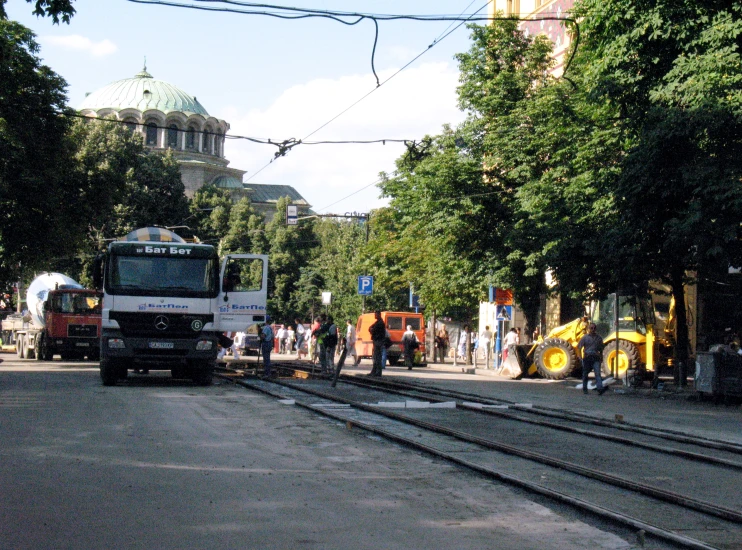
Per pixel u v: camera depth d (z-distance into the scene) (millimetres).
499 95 34031
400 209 42938
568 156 28359
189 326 22016
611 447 12641
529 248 31906
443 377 32188
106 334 21641
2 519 7375
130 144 71625
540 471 10250
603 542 6957
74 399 18250
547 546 6797
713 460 11266
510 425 15219
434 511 7957
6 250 34062
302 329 45594
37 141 32906
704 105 19828
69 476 9383
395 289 53031
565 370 30406
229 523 7312
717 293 32125
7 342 52844
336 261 74625
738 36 20484
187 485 8969
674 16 21094
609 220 24969
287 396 19766
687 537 6969
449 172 33719
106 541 6684
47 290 42531
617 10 21828
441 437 13211
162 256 22109
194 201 85000
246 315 24406
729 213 19938
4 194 30688
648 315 29000
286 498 8391
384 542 6773
